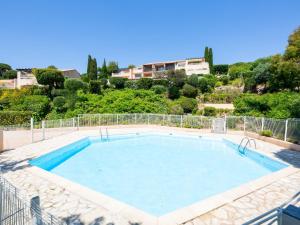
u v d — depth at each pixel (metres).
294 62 18.64
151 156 13.46
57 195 6.35
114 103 25.75
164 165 11.72
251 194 6.42
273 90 22.81
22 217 3.81
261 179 7.57
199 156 13.44
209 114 23.22
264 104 18.80
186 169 11.08
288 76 19.70
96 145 16.31
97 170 10.98
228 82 35.31
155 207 7.32
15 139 14.23
